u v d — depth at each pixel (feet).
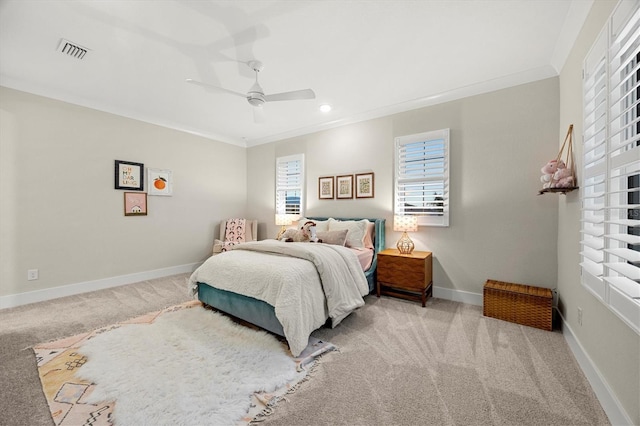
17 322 8.63
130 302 10.52
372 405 5.04
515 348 7.03
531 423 4.61
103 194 12.37
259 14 6.57
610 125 4.75
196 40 7.59
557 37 7.47
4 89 9.85
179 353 6.68
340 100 11.74
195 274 9.57
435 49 8.04
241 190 18.63
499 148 9.95
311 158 15.53
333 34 7.34
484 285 9.31
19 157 10.19
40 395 5.24
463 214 10.71
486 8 6.39
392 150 12.54
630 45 4.23
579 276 6.62
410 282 10.39
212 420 4.62
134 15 6.61
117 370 5.95
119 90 10.86
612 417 4.58
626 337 4.32
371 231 12.40
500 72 9.39
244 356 6.56
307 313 7.14
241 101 11.93
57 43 7.74
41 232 10.71
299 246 8.99
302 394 5.35
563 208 8.10
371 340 7.55
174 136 15.02
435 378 5.83
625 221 3.99
